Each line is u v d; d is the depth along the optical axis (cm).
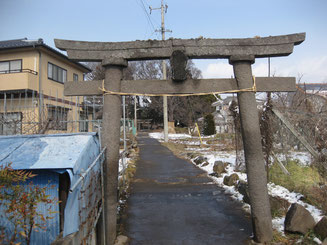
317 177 664
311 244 386
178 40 423
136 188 775
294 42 420
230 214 552
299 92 895
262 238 410
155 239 443
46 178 289
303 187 602
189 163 1191
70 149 318
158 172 1000
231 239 436
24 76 1154
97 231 414
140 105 4456
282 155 805
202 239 439
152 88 431
